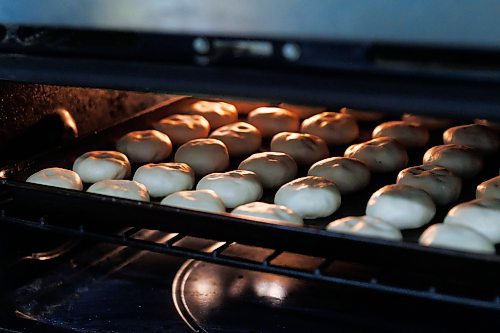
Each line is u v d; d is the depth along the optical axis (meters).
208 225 0.83
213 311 0.92
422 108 0.71
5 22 0.79
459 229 0.81
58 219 0.92
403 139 1.04
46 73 0.81
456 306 0.91
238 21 0.73
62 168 0.98
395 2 0.69
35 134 0.98
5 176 0.93
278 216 0.86
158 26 0.75
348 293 0.94
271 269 0.80
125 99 1.10
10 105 0.95
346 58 0.71
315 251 0.81
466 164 0.97
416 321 0.89
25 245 0.96
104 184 0.92
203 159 0.99
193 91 0.76
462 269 0.76
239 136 1.04
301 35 0.72
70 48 0.79
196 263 1.00
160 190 0.94
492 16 0.67
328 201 0.89
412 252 0.76
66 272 0.99
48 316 0.92
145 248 0.85
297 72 0.73
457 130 1.04
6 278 0.94
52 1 0.77
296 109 1.13
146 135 1.03
